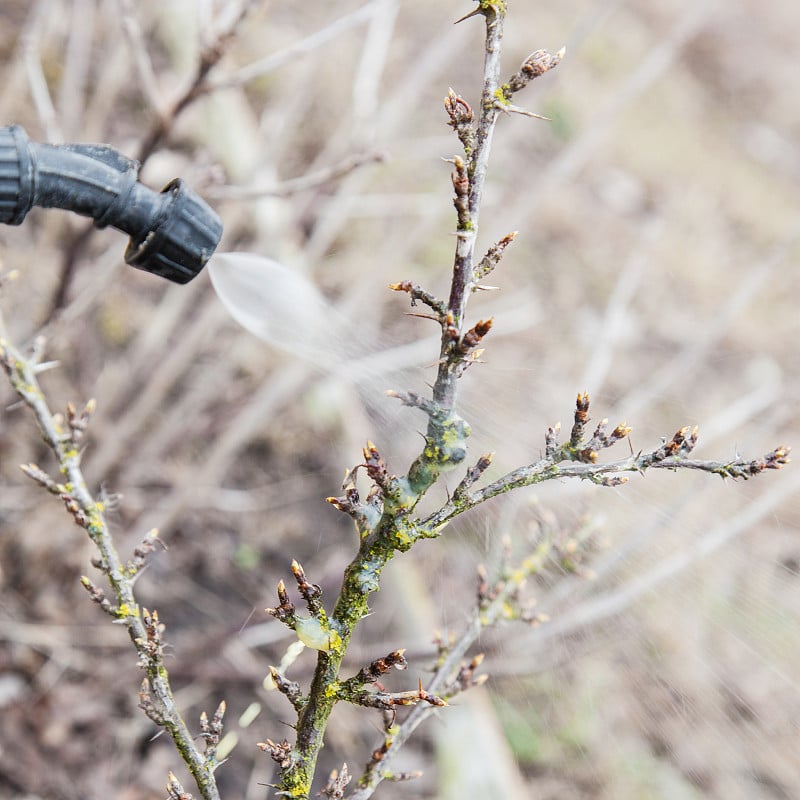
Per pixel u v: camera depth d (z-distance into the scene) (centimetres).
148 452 297
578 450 92
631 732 278
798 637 226
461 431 89
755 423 372
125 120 370
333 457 335
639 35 683
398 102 286
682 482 259
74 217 221
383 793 266
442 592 255
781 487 208
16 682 262
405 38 508
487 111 87
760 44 766
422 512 164
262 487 329
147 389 280
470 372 209
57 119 286
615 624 228
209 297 329
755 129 682
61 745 254
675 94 667
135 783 255
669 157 590
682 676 254
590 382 257
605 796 271
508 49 549
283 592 93
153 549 110
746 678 262
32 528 278
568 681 284
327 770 269
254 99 426
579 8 658
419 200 407
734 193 589
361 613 95
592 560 191
